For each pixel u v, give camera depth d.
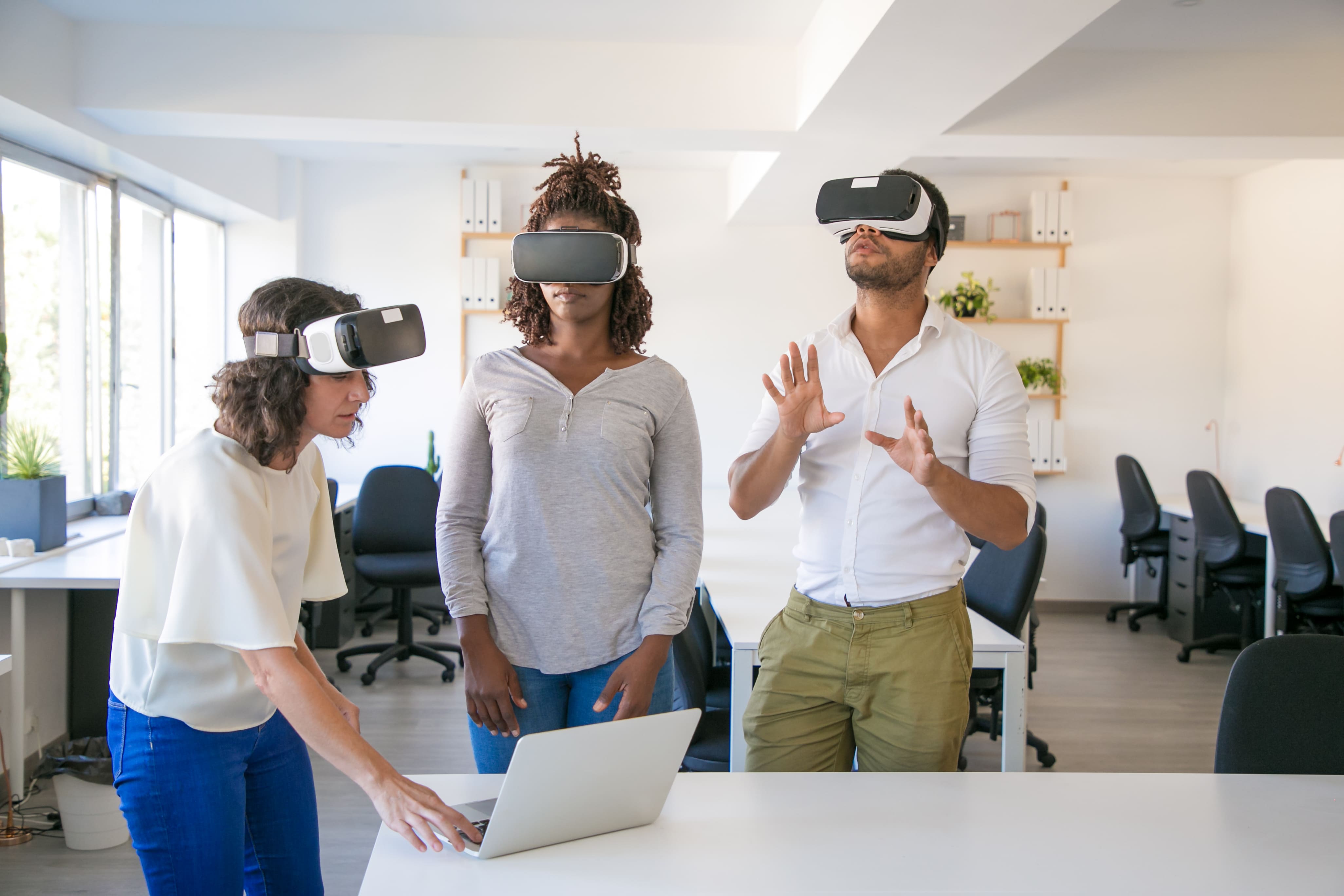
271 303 1.27
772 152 4.38
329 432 1.35
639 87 3.92
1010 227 6.25
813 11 3.58
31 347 3.89
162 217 5.12
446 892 1.09
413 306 1.28
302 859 1.52
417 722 3.99
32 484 3.36
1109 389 6.36
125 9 3.60
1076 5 2.66
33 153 3.88
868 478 1.64
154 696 1.30
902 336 1.70
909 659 1.60
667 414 1.58
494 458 1.54
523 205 6.16
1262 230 5.99
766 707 1.71
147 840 1.34
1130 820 1.31
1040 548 2.95
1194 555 5.47
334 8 3.61
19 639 3.05
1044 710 4.36
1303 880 1.15
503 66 3.90
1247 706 1.65
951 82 3.29
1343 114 3.97
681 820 1.29
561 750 1.12
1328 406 5.37
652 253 6.23
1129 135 3.97
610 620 1.49
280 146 5.62
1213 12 3.56
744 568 3.55
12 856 2.75
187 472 1.25
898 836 1.24
